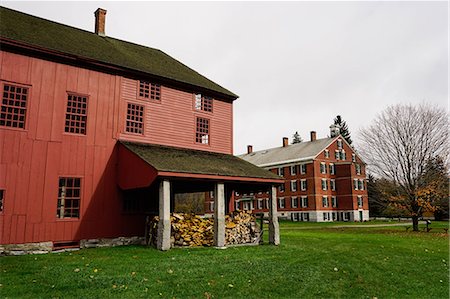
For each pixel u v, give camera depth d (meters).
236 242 14.62
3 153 11.77
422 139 26.83
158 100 16.12
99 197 13.72
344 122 79.25
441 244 16.48
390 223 41.12
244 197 59.06
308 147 53.38
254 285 8.22
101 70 14.52
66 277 8.09
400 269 10.71
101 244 13.54
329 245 15.04
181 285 7.83
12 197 11.77
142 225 14.84
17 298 6.59
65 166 13.04
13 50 12.41
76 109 13.70
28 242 11.88
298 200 50.47
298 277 9.12
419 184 26.64
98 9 19.16
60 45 13.80
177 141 16.48
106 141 14.22
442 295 8.60
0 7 15.39
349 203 49.44
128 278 8.09
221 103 18.91
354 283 9.08
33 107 12.58
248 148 66.88
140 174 12.80
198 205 62.69
